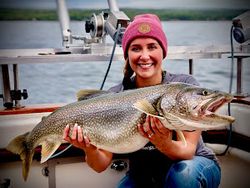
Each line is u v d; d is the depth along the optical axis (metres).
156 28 1.08
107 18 1.50
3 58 1.27
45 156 1.05
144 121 0.94
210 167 1.08
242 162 1.37
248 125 1.37
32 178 1.33
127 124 0.97
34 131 1.09
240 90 1.55
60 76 6.07
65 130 1.01
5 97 1.37
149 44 1.08
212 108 0.88
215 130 1.47
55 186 1.35
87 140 1.02
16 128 1.29
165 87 0.94
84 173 1.37
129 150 1.00
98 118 1.01
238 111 1.42
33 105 1.42
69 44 1.58
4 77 1.35
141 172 1.16
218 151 1.44
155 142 0.96
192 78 1.16
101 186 1.39
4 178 1.30
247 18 1.47
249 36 1.47
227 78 5.38
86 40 1.55
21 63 1.30
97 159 1.12
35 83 5.62
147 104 0.89
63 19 1.64
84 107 1.03
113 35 1.43
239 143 1.42
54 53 1.42
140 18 1.10
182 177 1.02
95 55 1.39
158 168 1.14
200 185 1.03
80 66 6.93
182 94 0.89
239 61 1.53
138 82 1.17
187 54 1.48
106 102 1.01
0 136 1.28
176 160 1.07
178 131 0.97
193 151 1.06
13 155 1.30
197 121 0.88
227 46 1.56
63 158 1.35
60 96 4.94
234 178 1.36
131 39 1.09
